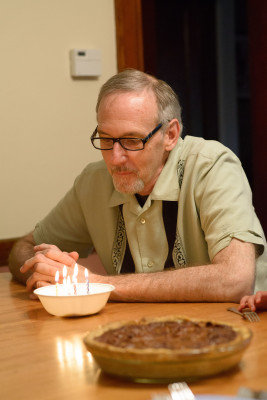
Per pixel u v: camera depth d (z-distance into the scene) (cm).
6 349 125
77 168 315
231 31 556
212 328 109
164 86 189
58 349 123
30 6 298
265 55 405
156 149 184
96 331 110
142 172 183
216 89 550
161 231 193
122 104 177
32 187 303
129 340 104
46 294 157
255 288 189
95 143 318
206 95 544
